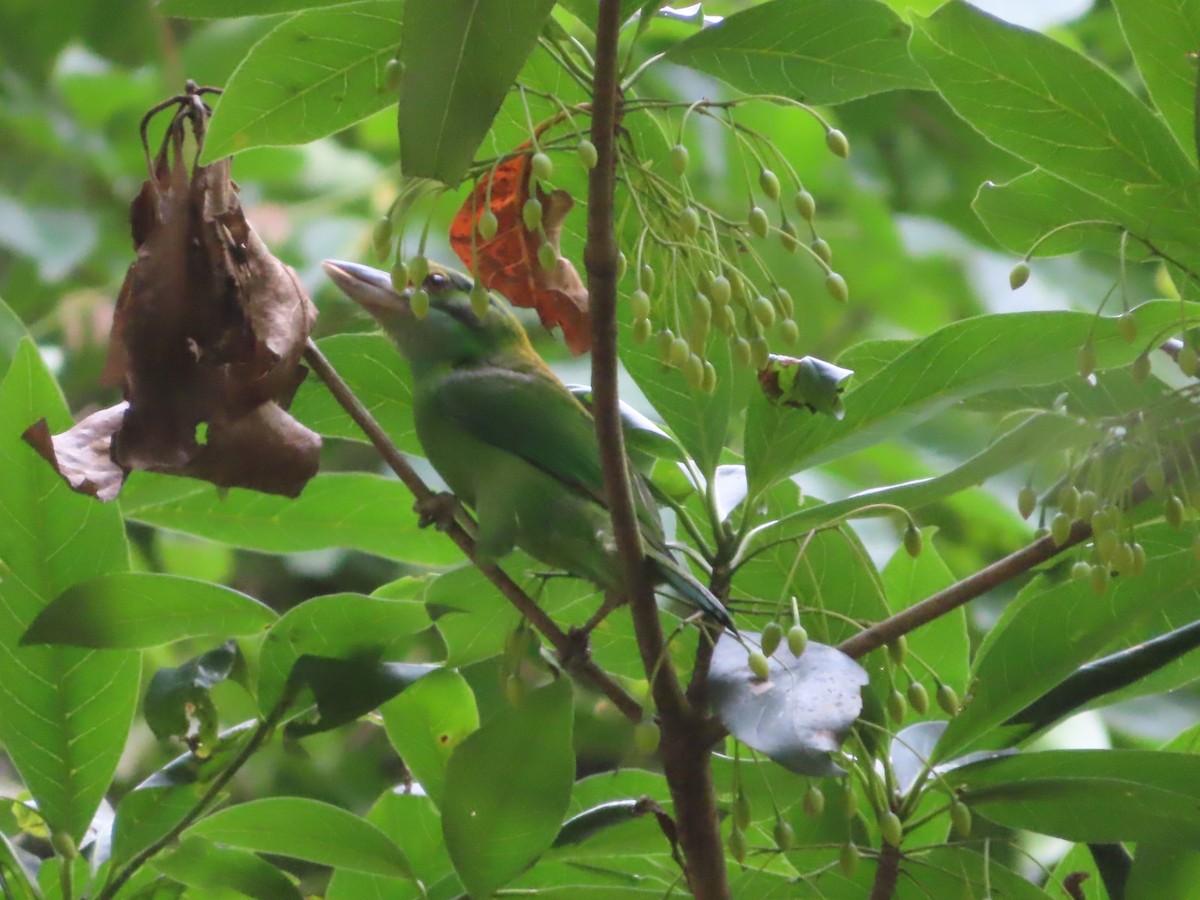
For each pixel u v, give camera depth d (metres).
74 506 6.02
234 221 5.95
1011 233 6.03
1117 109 5.96
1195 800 5.95
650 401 6.03
